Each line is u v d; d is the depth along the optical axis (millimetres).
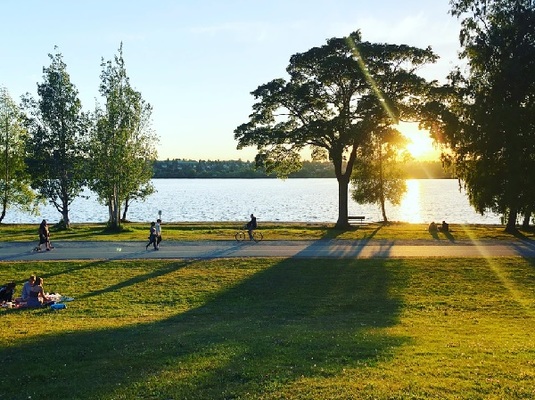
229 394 10086
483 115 38656
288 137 44719
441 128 42125
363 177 62219
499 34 39312
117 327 17016
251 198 155750
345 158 47656
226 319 18859
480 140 39094
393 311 19984
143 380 11117
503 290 22938
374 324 17688
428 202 128875
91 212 103688
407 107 43094
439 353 12938
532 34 38875
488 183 40500
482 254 30172
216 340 14719
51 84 52000
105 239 37656
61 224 46969
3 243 35875
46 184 52844
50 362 12688
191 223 57312
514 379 10680
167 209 107625
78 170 53156
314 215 89438
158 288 23578
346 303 21234
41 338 15227
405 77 42469
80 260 28688
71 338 15219
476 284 23875
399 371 11305
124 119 47844
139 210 105125
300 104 45844
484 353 12930
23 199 59531
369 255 29984
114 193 47656
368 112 42000
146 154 62719
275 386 10414
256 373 11305
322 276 25344
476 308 20281
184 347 13852
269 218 83188
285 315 19516
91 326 17219
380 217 84062
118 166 46469
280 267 27031
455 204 120625
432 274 25547
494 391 9922
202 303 21500
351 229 45594
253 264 27688
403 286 23703
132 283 24344
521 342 14391
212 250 32062
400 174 63812
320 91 45094
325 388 10180
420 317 18922
